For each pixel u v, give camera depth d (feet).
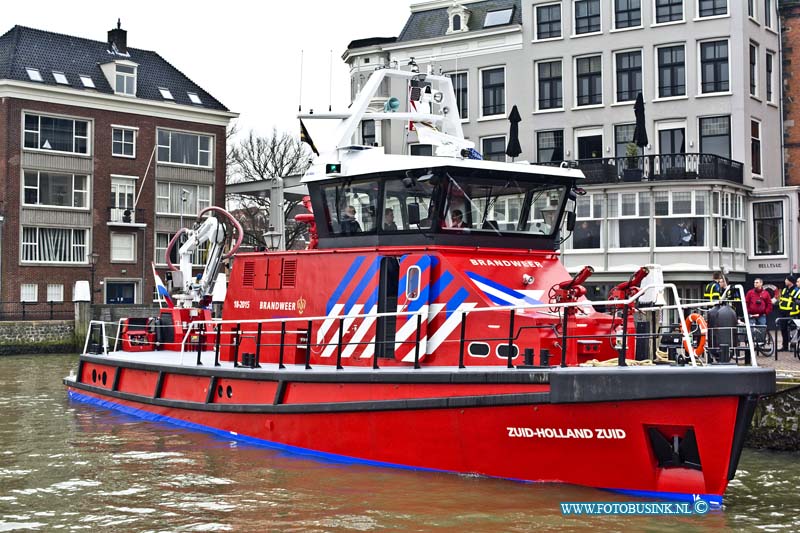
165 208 136.05
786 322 56.24
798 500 30.30
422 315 32.73
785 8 105.19
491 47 108.68
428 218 33.58
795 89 104.88
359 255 35.70
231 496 29.86
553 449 28.71
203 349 49.49
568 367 28.17
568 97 104.58
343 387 33.35
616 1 102.17
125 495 30.40
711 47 98.12
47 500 29.99
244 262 41.65
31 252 122.21
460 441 30.40
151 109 133.59
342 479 31.35
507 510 27.43
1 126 120.06
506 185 34.58
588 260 95.81
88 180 127.44
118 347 54.70
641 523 26.63
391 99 39.27
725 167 93.61
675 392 26.35
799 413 38.83
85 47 133.80
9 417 47.01
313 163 37.96
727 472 26.58
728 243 93.45
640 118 92.68
